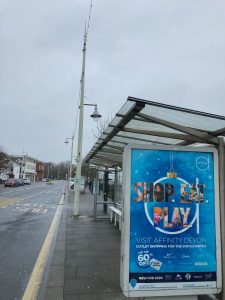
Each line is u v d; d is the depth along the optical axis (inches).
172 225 177.6
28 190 1942.7
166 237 176.4
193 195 181.6
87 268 267.9
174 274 174.9
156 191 178.7
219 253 179.9
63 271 259.4
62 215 649.0
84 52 687.1
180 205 179.9
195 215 180.5
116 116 198.7
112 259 296.5
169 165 181.8
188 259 177.0
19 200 1102.4
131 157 179.3
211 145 205.2
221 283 178.2
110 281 236.1
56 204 956.6
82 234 426.0
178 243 177.0
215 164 186.1
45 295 209.0
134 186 177.5
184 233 178.1
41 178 6008.9
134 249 173.3
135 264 172.2
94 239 390.9
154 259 173.9
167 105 172.6
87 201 1082.1
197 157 185.2
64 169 6437.0
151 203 177.3
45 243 382.0
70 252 323.0
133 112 183.3
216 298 195.3
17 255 324.2
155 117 189.3
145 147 180.7
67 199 1171.3
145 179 178.7
